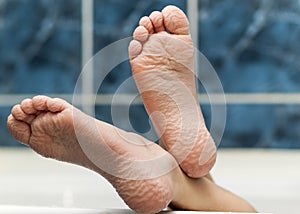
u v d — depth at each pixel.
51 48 1.38
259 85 1.33
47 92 1.39
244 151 1.35
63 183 1.21
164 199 0.64
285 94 1.33
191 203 0.72
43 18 1.38
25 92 1.39
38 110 0.62
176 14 0.70
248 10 1.33
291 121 1.33
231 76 1.34
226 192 0.78
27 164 1.36
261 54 1.33
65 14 1.38
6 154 1.41
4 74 1.40
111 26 1.37
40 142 0.63
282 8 1.32
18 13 1.39
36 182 1.22
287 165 1.30
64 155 0.64
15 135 0.64
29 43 1.39
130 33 1.36
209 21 1.34
